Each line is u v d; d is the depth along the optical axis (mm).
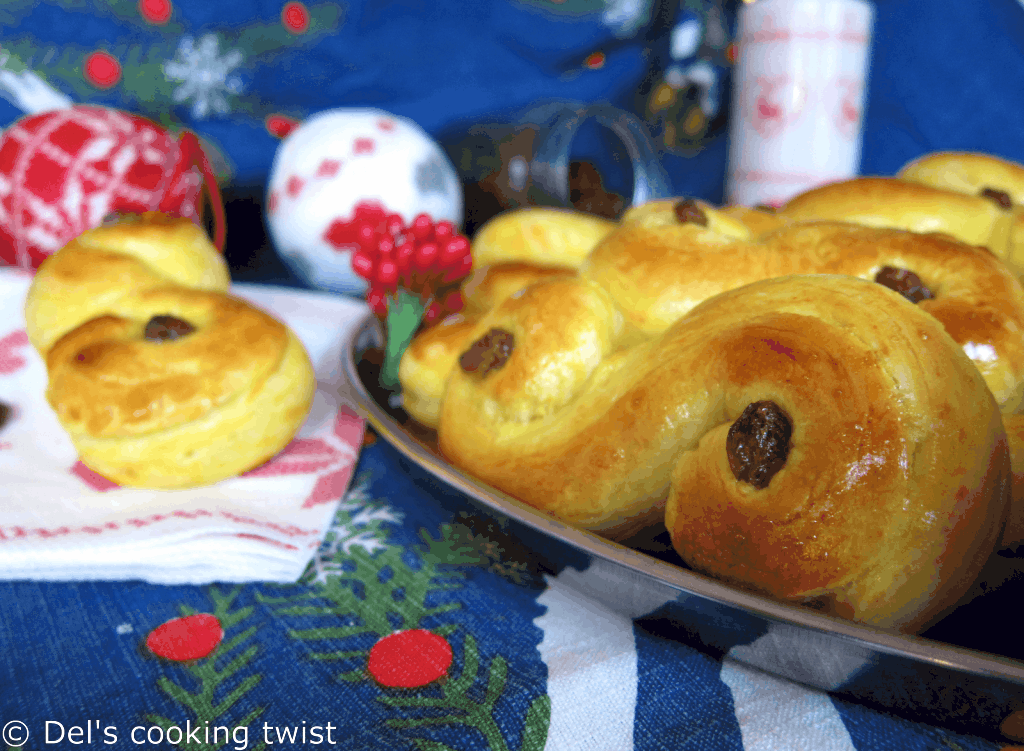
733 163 537
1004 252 350
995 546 271
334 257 461
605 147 579
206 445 321
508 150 521
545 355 308
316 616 290
